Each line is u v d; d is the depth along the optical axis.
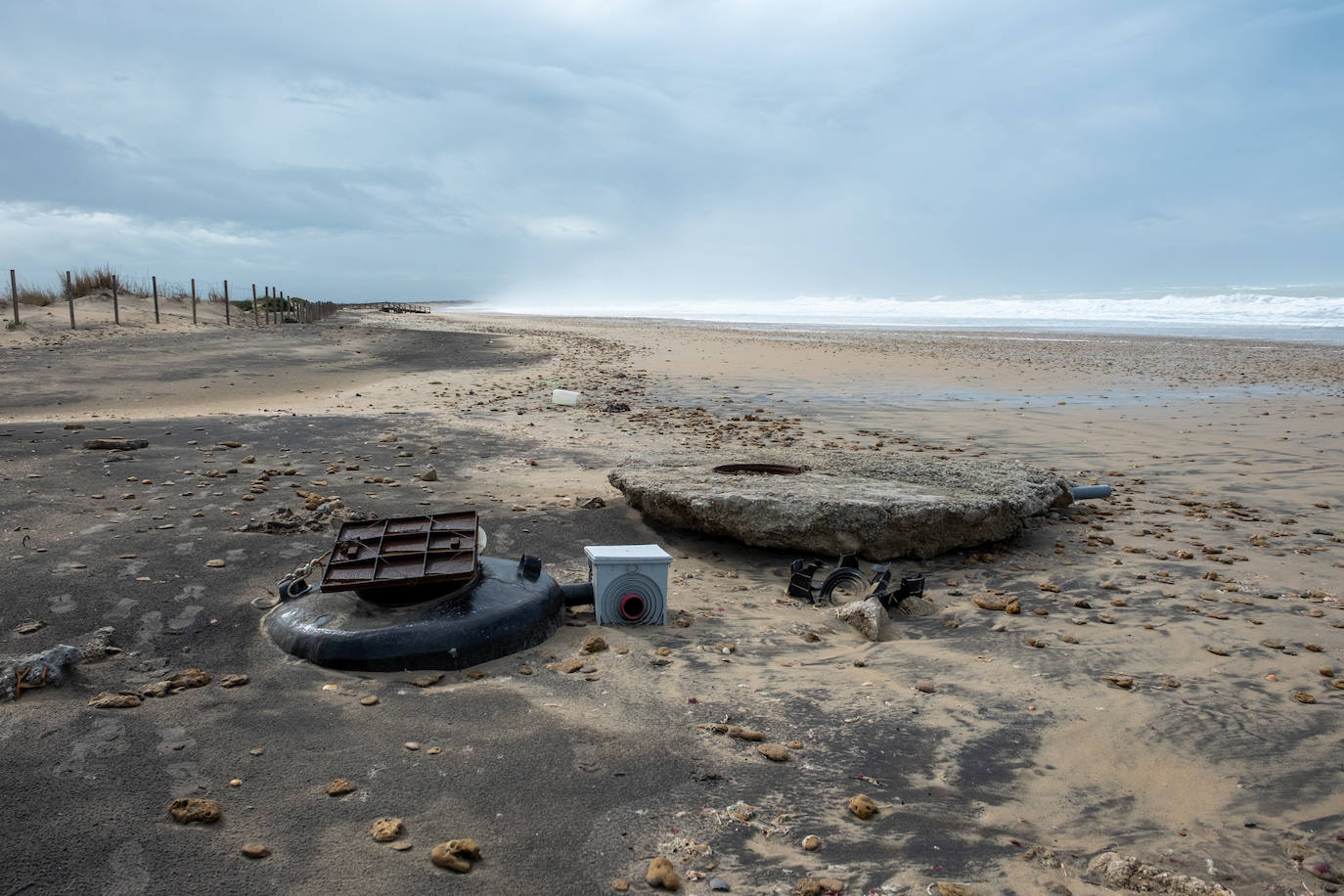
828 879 2.87
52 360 18.42
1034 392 17.56
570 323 56.03
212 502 7.47
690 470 8.27
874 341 33.31
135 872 2.78
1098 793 3.47
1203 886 2.78
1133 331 41.81
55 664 4.16
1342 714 4.12
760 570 6.77
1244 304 60.88
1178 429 12.92
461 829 3.11
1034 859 3.02
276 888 2.73
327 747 3.67
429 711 4.04
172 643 4.73
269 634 4.85
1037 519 8.19
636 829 3.15
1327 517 8.15
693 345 30.53
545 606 5.11
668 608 5.74
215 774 3.42
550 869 2.90
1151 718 4.10
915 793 3.46
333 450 10.18
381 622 4.64
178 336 25.12
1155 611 5.65
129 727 3.76
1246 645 5.03
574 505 8.06
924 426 13.25
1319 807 3.35
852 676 4.66
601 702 4.22
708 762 3.67
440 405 14.80
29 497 7.27
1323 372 21.42
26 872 2.73
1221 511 8.45
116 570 5.64
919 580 5.77
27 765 3.38
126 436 10.18
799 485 7.48
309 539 6.52
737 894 2.80
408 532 5.21
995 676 4.63
